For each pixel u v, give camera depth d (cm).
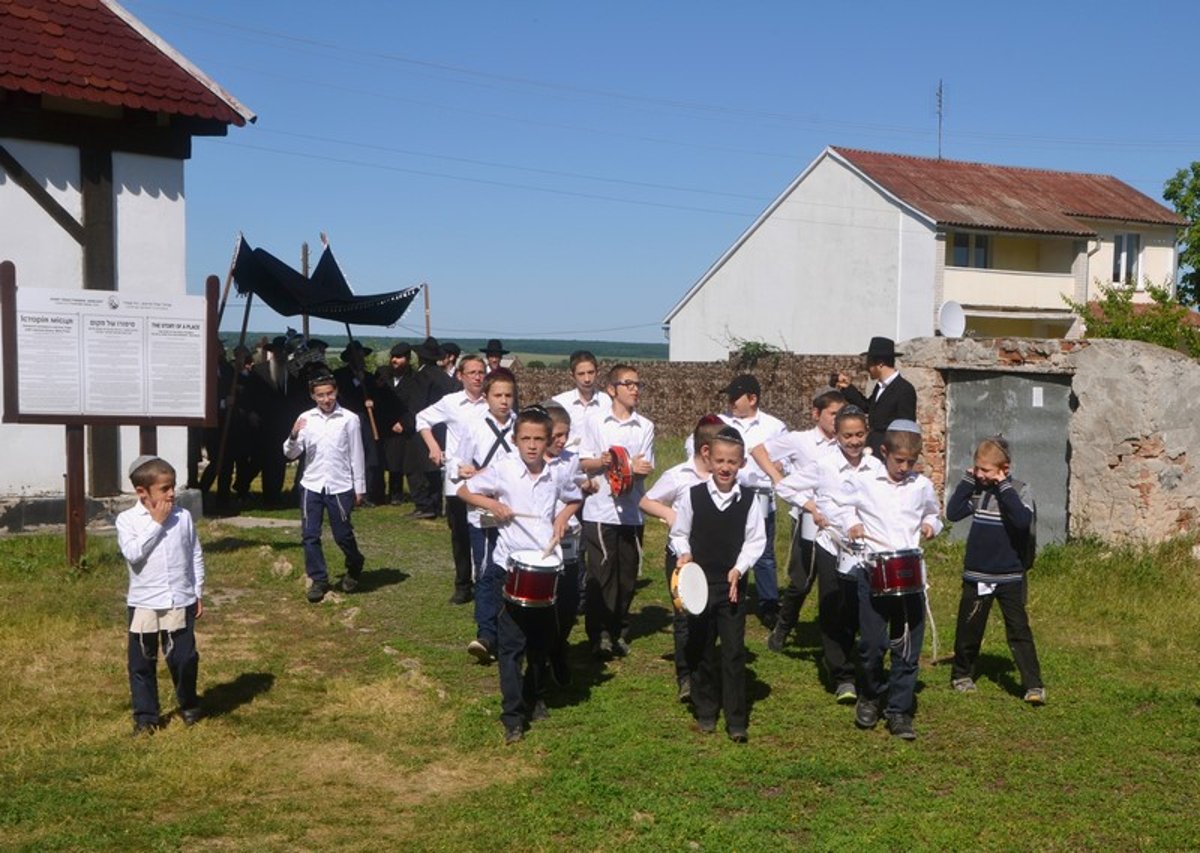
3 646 820
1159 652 913
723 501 683
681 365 2923
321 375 1006
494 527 781
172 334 1048
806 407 2538
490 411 909
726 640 682
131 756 630
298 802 584
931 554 1208
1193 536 1175
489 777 626
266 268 1547
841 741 690
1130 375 1169
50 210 1212
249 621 929
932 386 1273
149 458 684
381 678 786
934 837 559
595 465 823
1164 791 634
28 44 1181
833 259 3638
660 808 580
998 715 744
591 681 795
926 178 3650
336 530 997
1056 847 560
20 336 1000
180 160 1286
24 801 568
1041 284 3628
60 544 1111
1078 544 1191
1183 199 3306
